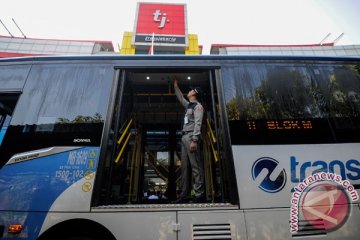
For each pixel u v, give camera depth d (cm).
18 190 191
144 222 183
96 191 192
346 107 232
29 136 211
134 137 404
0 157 202
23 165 199
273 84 242
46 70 247
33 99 230
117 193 280
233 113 224
